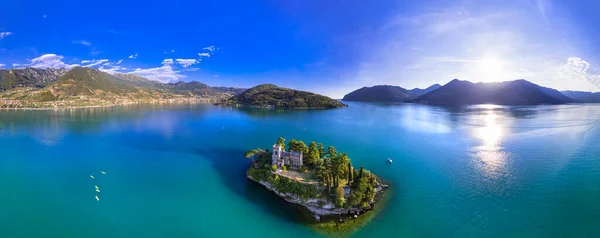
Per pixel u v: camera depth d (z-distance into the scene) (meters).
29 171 117.12
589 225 74.69
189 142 178.75
